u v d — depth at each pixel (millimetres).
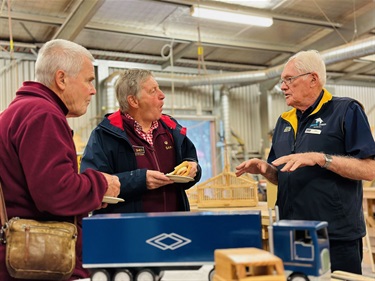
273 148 2152
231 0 6121
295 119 2037
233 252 1027
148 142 2023
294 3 6371
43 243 1376
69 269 1417
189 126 9047
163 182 1840
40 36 7242
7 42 7258
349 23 6965
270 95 9727
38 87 1542
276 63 9438
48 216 1457
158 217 1173
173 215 1183
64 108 1577
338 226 1790
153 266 1163
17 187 1420
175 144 2107
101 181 1456
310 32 7648
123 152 1957
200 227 1163
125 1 6047
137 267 1170
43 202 1326
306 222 1156
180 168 1905
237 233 1153
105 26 6789
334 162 1663
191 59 8953
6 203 1431
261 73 7938
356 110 1820
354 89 10875
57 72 1541
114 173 1948
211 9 5680
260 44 8094
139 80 1990
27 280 1410
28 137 1361
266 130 9750
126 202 1900
